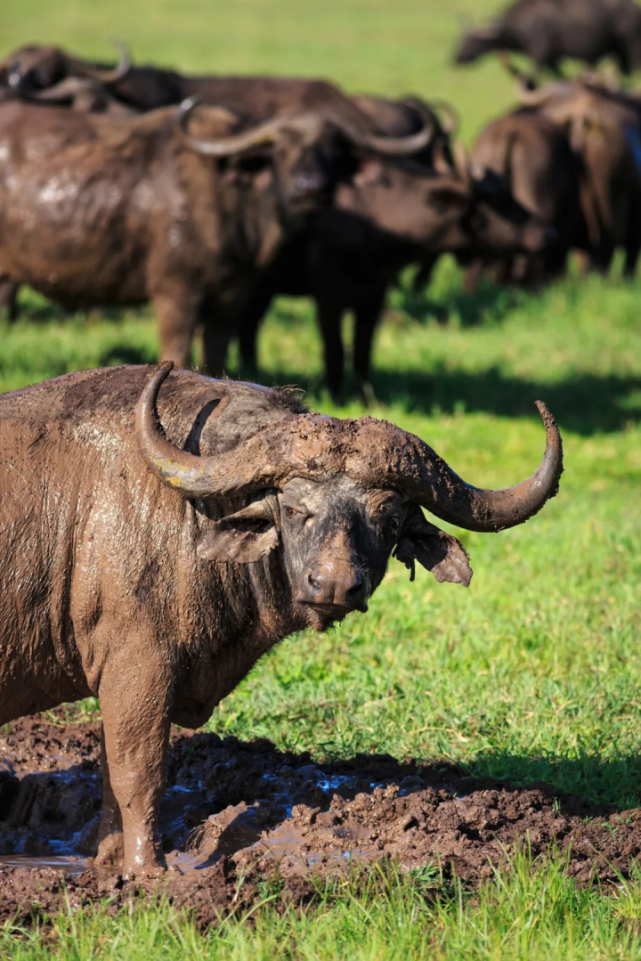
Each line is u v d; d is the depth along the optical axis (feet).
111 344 167.53
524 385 170.50
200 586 58.80
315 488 53.88
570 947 52.13
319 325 156.66
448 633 93.45
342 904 55.01
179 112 129.08
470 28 481.87
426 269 211.00
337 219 151.43
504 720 80.48
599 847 62.59
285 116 139.33
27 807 68.59
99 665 59.36
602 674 86.38
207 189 130.82
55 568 58.65
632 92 250.98
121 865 62.90
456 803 64.34
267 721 80.38
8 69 179.01
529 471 135.23
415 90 431.43
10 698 61.21
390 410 154.20
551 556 108.47
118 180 129.49
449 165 174.70
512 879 57.93
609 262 233.55
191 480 54.95
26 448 59.31
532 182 212.84
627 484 134.92
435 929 54.03
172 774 71.56
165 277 131.75
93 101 168.35
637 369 181.06
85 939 52.34
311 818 63.67
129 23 533.96
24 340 166.91
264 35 528.63
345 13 611.88
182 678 60.18
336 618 54.90
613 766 73.92
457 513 56.13
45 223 129.49
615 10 458.09
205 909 55.52
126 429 59.47
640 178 227.61
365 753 75.72
